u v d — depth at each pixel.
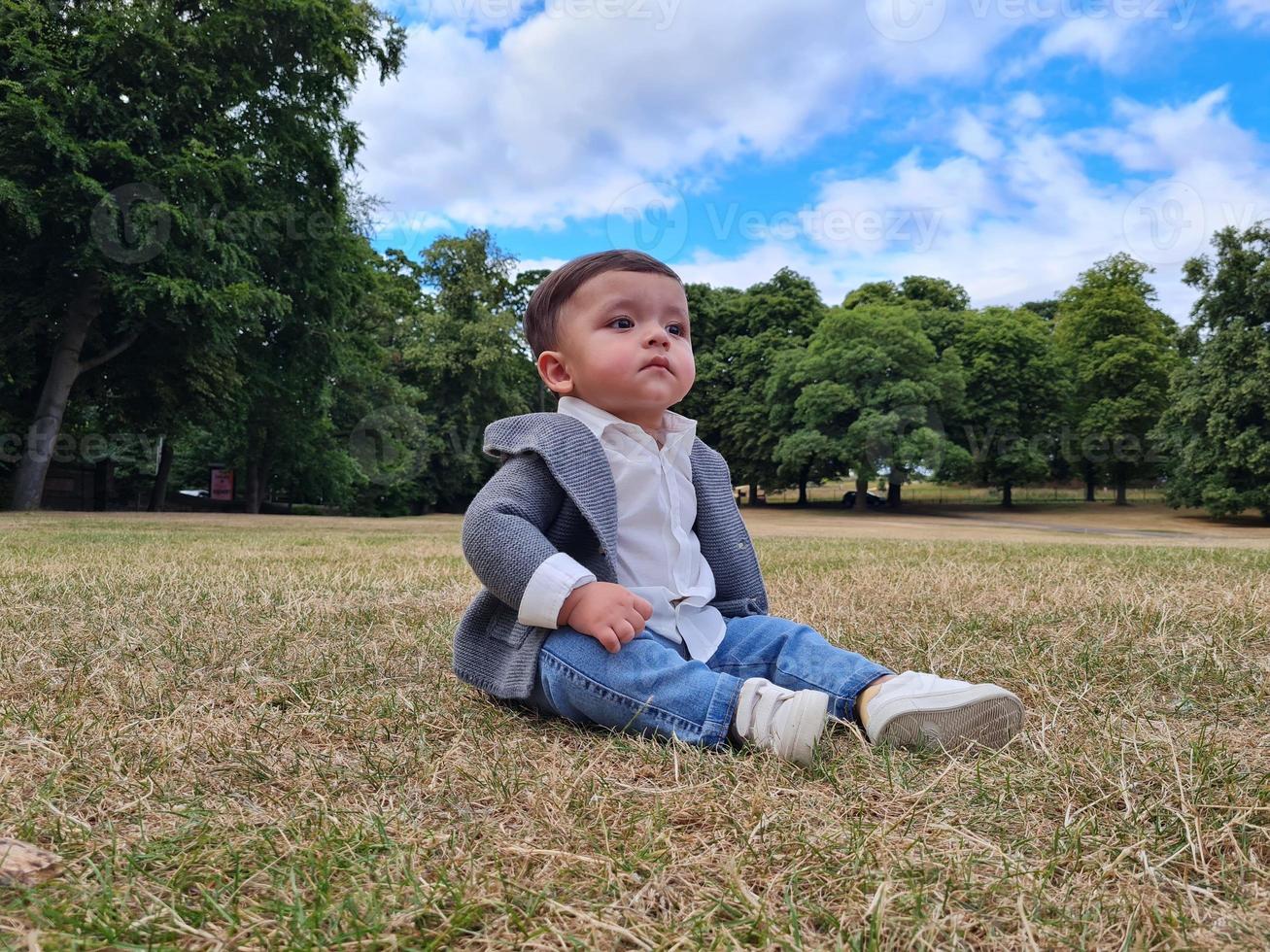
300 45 14.55
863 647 2.15
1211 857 0.94
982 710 1.37
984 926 0.79
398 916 0.78
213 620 2.54
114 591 3.17
